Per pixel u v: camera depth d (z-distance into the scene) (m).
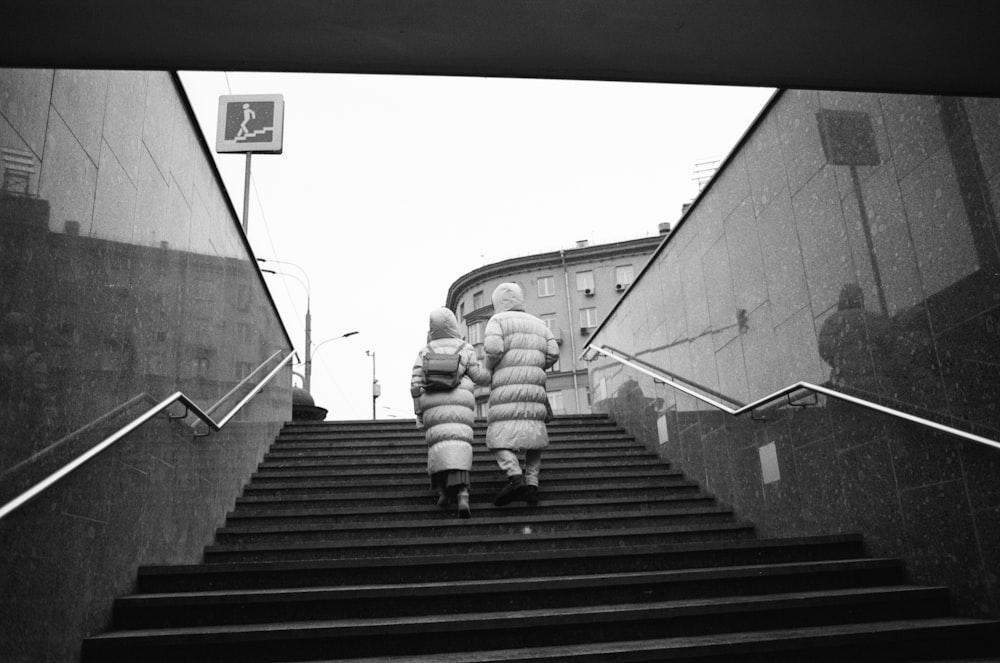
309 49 3.10
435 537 6.00
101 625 3.95
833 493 5.47
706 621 4.03
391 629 3.81
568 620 3.92
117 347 4.34
